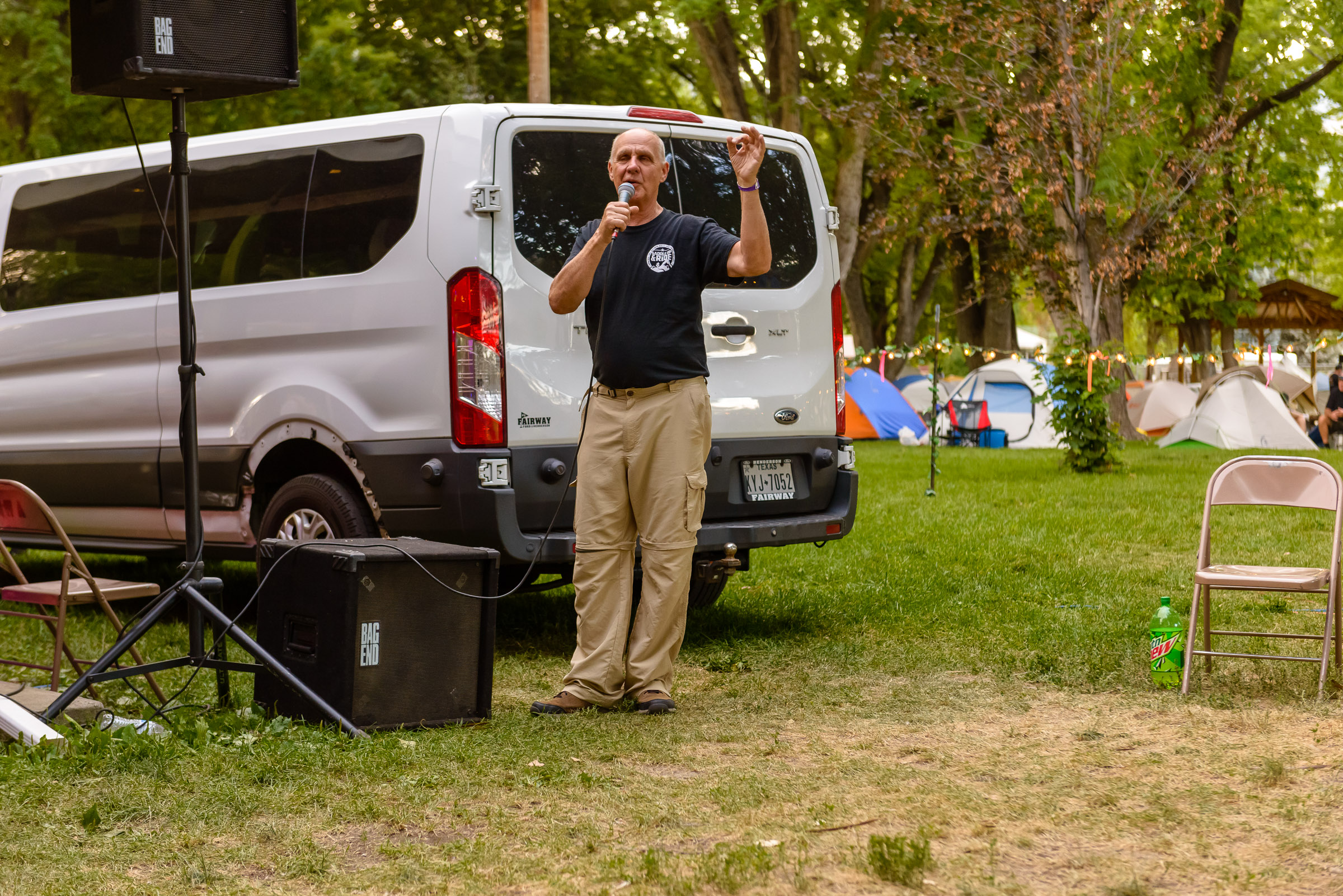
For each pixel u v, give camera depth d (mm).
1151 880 3027
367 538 5406
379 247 5836
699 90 28031
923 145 21906
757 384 6340
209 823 3600
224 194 6457
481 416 5539
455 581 4727
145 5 4566
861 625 6586
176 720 4734
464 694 4758
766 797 3750
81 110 16906
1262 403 21453
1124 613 6613
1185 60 22781
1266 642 5906
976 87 19922
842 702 5012
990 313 28578
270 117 17703
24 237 7336
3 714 4387
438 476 5559
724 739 4484
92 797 3785
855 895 2979
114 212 6938
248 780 3959
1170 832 3367
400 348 5711
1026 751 4238
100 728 4492
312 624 4609
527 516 5633
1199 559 5195
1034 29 18844
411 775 4000
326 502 5918
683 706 5004
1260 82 25281
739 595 7547
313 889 3133
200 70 4668
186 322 4875
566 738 4484
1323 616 6605
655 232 4922
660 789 3881
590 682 4926
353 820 3639
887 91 21391
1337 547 4949
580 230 5406
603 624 4965
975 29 19312
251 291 6246
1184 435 21750
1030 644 5922
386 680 4566
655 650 4941
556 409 5707
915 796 3695
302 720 4566
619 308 4906
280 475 6395
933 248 34312
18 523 4996
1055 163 19359
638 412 4887
